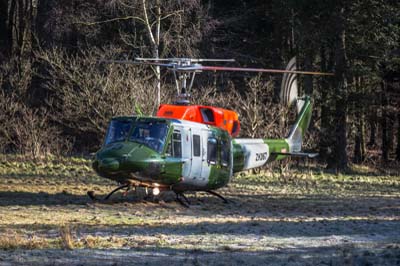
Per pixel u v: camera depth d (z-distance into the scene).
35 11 160.50
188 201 66.00
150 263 33.88
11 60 149.38
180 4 133.62
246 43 168.12
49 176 92.81
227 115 70.00
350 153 168.50
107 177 60.72
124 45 148.75
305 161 138.25
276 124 117.75
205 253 37.12
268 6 163.88
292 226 50.69
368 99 141.62
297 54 149.62
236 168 71.88
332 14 138.12
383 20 140.25
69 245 38.34
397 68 151.62
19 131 120.44
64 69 123.44
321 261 35.03
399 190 93.56
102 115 115.25
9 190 74.38
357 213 63.28
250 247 39.69
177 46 141.75
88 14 141.38
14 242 38.50
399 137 168.75
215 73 144.38
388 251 38.41
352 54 144.62
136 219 53.81
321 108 149.00
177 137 62.44
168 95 120.25
